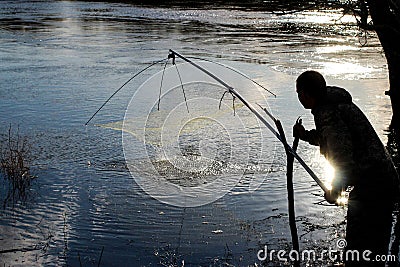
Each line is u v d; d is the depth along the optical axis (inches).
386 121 437.4
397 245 205.9
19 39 1088.2
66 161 343.0
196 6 2096.5
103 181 306.2
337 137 159.3
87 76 673.0
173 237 237.0
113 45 1003.9
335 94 163.3
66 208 271.3
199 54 886.4
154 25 1385.3
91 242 233.6
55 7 2113.7
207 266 210.8
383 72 706.8
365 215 165.0
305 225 246.2
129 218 257.4
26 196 285.4
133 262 215.8
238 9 1899.6
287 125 427.2
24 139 394.3
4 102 520.1
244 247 225.8
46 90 580.4
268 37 1130.7
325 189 169.0
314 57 853.2
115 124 426.3
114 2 2400.3
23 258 220.7
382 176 161.8
